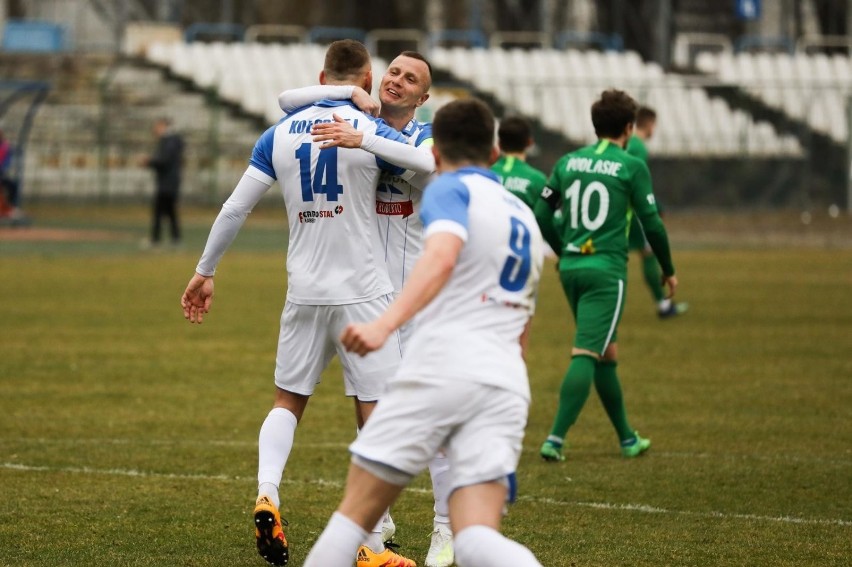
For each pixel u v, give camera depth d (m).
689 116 117.19
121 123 112.94
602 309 25.17
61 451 25.45
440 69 118.31
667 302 48.38
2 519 20.09
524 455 25.98
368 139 17.30
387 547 18.78
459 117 14.01
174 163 75.38
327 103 18.05
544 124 114.44
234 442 26.52
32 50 121.19
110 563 17.70
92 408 30.16
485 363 13.27
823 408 30.86
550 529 19.91
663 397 32.44
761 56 128.12
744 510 21.20
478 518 13.04
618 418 25.64
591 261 25.36
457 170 14.01
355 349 12.68
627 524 20.25
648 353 39.88
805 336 43.75
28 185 110.75
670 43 132.50
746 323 47.16
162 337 42.56
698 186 115.12
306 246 18.00
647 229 25.20
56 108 113.25
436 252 13.01
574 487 22.92
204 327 45.16
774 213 113.88
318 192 17.73
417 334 13.54
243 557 18.16
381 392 17.95
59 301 51.88
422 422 13.21
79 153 111.75
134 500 21.52
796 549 18.73
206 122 114.00
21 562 17.67
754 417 29.75
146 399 31.44
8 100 92.12
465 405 13.19
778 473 24.05
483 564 12.77
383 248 18.36
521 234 13.75
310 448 26.14
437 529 18.05
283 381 18.38
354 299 17.75
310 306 17.94
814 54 138.75
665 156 114.69
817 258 75.62
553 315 50.72
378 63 118.19
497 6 138.50
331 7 142.00
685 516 20.80
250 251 77.69
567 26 137.62
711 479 23.55
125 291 55.62
